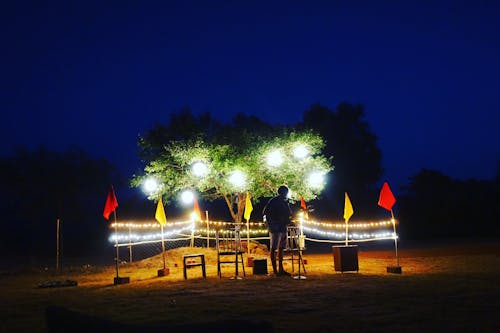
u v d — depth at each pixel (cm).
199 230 1830
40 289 1148
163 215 1337
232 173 1653
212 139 1755
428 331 605
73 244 2856
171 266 1508
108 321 316
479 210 3003
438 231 3016
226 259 1580
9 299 994
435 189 3189
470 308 730
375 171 3180
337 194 3067
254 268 1236
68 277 1402
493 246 2009
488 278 1056
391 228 3081
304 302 815
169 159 1748
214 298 885
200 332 298
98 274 1448
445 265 1340
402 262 1460
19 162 2783
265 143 1669
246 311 753
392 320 664
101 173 2925
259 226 2262
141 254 2342
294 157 1689
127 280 1184
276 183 1705
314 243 2852
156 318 730
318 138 1736
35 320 762
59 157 2883
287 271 1302
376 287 954
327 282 1046
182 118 1842
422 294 859
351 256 1229
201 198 1883
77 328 311
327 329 628
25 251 2803
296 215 1488
